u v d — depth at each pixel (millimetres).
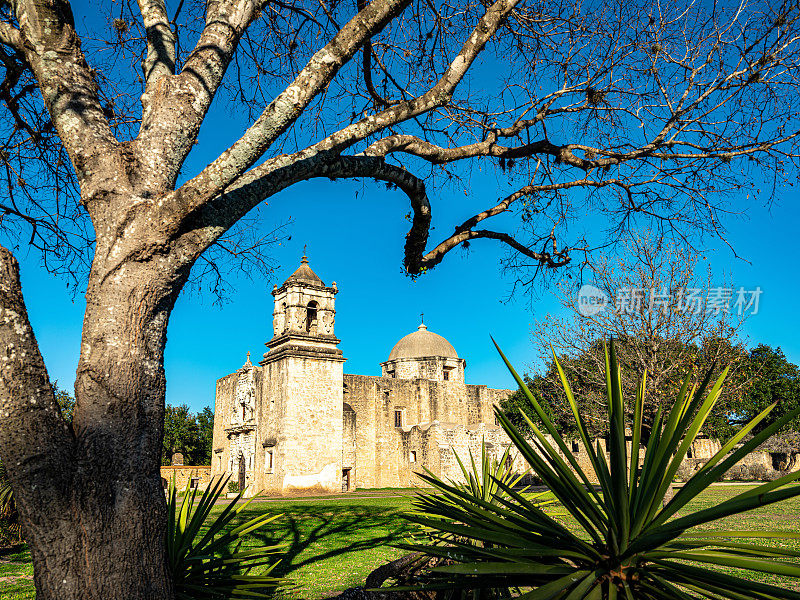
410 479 45062
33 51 3650
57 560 2684
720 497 22688
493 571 2361
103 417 2928
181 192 3232
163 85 3781
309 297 38750
